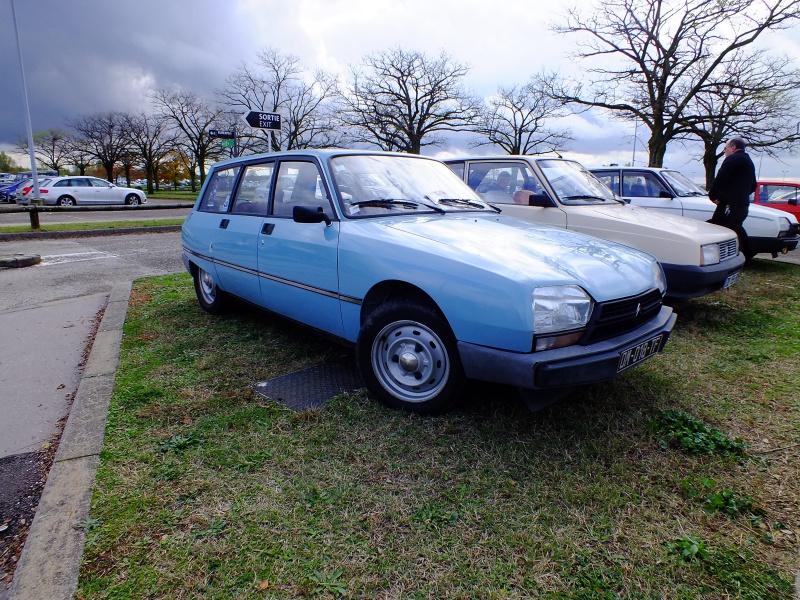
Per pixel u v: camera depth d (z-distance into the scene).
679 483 2.32
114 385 3.39
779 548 1.96
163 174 59.69
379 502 2.21
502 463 2.48
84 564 1.86
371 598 1.73
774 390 3.35
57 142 52.84
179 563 1.87
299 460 2.52
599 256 2.95
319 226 3.43
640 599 1.73
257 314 5.15
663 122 23.59
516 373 2.45
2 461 2.67
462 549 1.95
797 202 11.66
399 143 38.72
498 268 2.56
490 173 6.24
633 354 2.68
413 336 2.92
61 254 9.80
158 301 5.74
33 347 4.46
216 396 3.21
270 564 1.87
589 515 2.13
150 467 2.46
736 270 5.12
